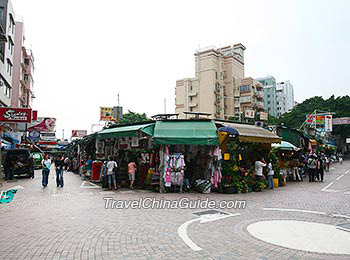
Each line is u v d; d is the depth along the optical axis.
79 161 23.62
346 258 4.74
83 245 5.36
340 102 57.09
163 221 7.23
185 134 12.45
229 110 61.59
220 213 8.24
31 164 19.53
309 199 11.01
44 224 6.93
